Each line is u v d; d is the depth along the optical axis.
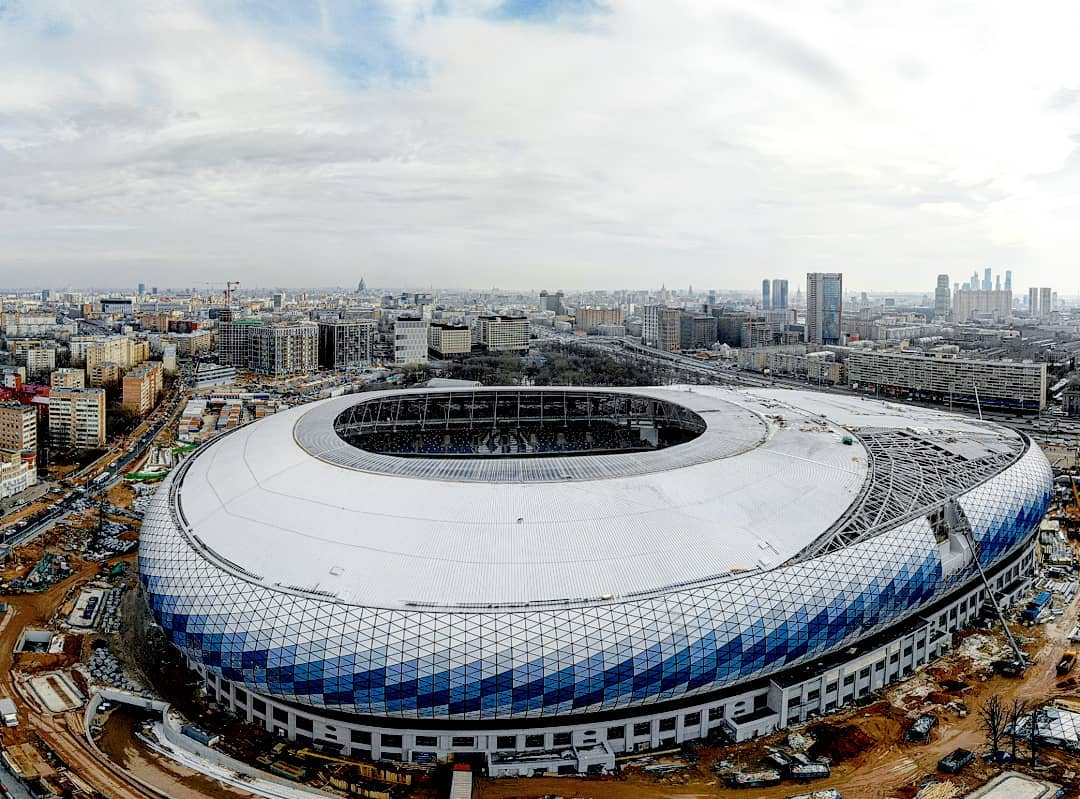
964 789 128.50
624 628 130.38
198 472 198.00
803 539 157.50
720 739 142.12
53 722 148.00
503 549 144.38
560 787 128.62
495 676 125.88
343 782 129.88
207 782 130.38
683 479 171.62
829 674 150.75
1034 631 185.00
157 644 179.88
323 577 140.38
